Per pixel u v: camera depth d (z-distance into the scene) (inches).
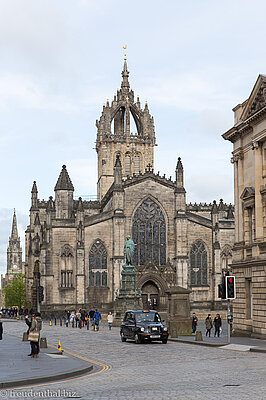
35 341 1508.4
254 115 2326.5
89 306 4751.5
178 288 2554.1
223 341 2094.0
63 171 5615.2
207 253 4948.3
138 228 4904.0
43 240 4758.9
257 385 970.1
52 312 4667.8
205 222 4955.7
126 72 6353.3
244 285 2437.3
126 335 2228.1
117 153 6146.7
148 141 6181.1
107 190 6077.8
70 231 4817.9
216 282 4854.8
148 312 2240.4
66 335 2694.4
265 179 2313.0
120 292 3673.7
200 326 3513.8
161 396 887.7
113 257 4761.3
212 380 1053.8
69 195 5565.9
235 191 2610.7
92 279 4803.2
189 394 900.6
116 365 1391.5
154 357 1567.4
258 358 1456.7
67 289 4739.2
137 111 6304.1
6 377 1109.7
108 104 6230.3
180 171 4972.9
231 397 860.6
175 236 4904.0
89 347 1972.2
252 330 2337.6
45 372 1182.9
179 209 4906.5
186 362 1402.6
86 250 4808.1
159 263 4899.1
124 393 930.7
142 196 4931.1
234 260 2551.7
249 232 2471.7
